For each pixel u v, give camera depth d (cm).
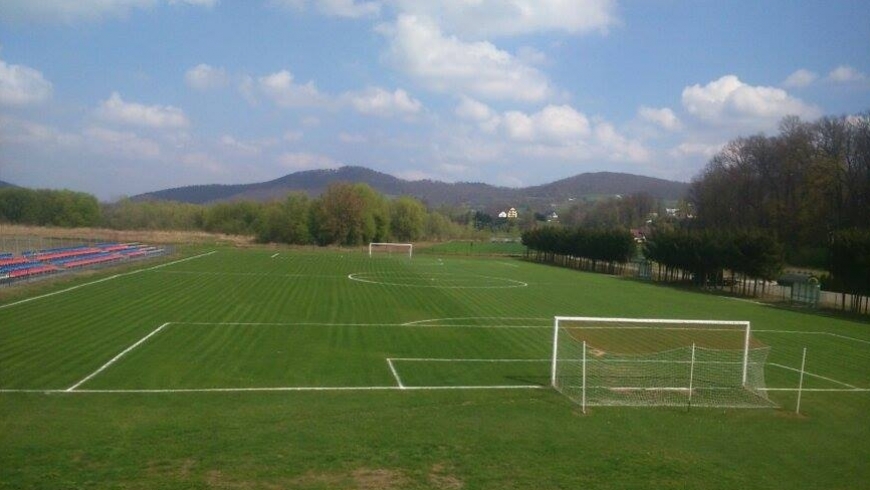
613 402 1919
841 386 2267
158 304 3653
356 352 2569
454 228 14712
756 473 1361
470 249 11369
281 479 1186
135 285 4522
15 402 1745
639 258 8569
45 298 3756
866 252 4241
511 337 3014
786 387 2225
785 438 1641
